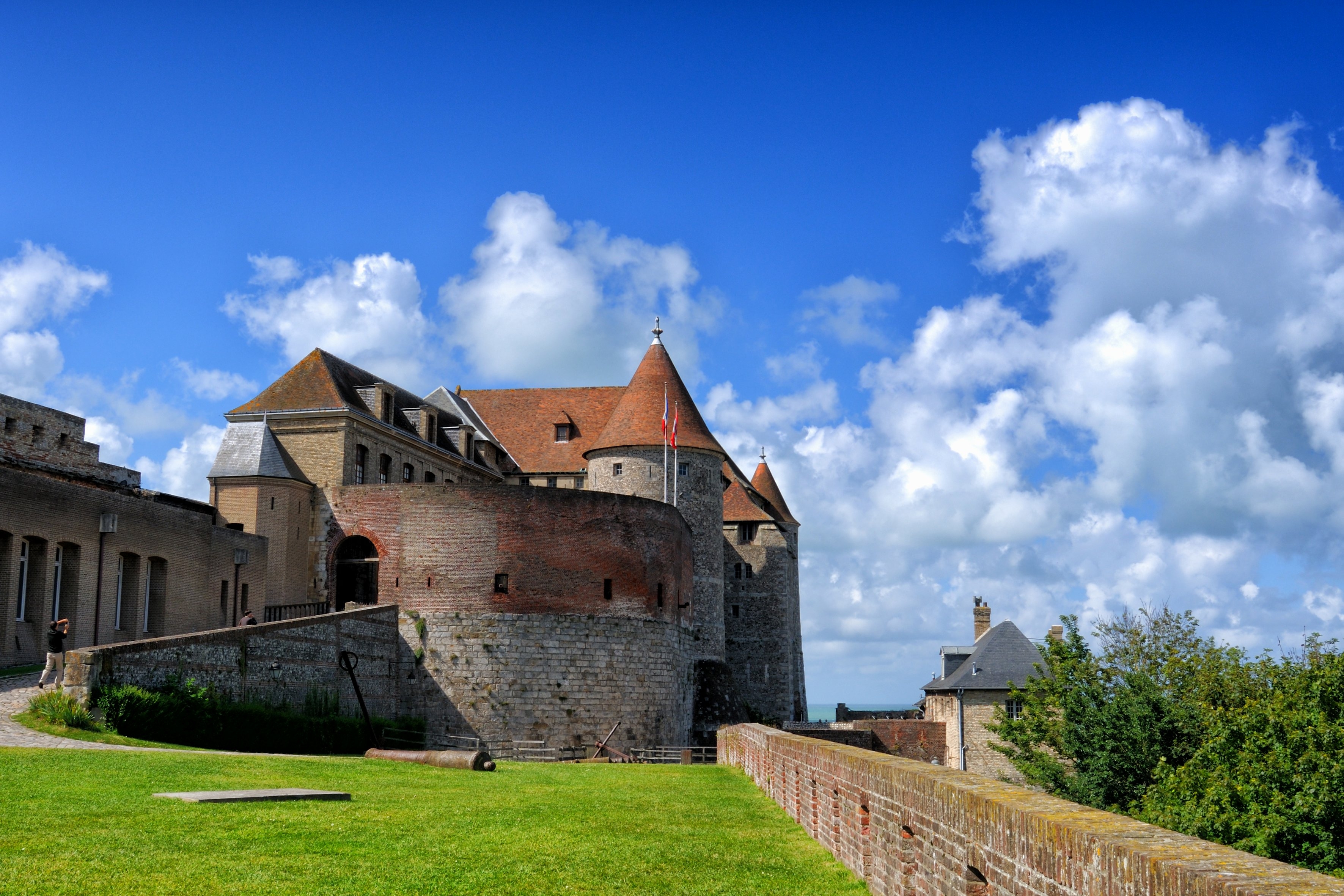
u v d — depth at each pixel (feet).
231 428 181.78
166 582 147.33
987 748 203.41
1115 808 131.75
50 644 103.55
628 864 51.01
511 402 261.03
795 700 288.51
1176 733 134.92
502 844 54.08
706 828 63.52
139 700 92.94
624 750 174.40
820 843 58.39
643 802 75.66
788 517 295.28
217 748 102.32
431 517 173.58
